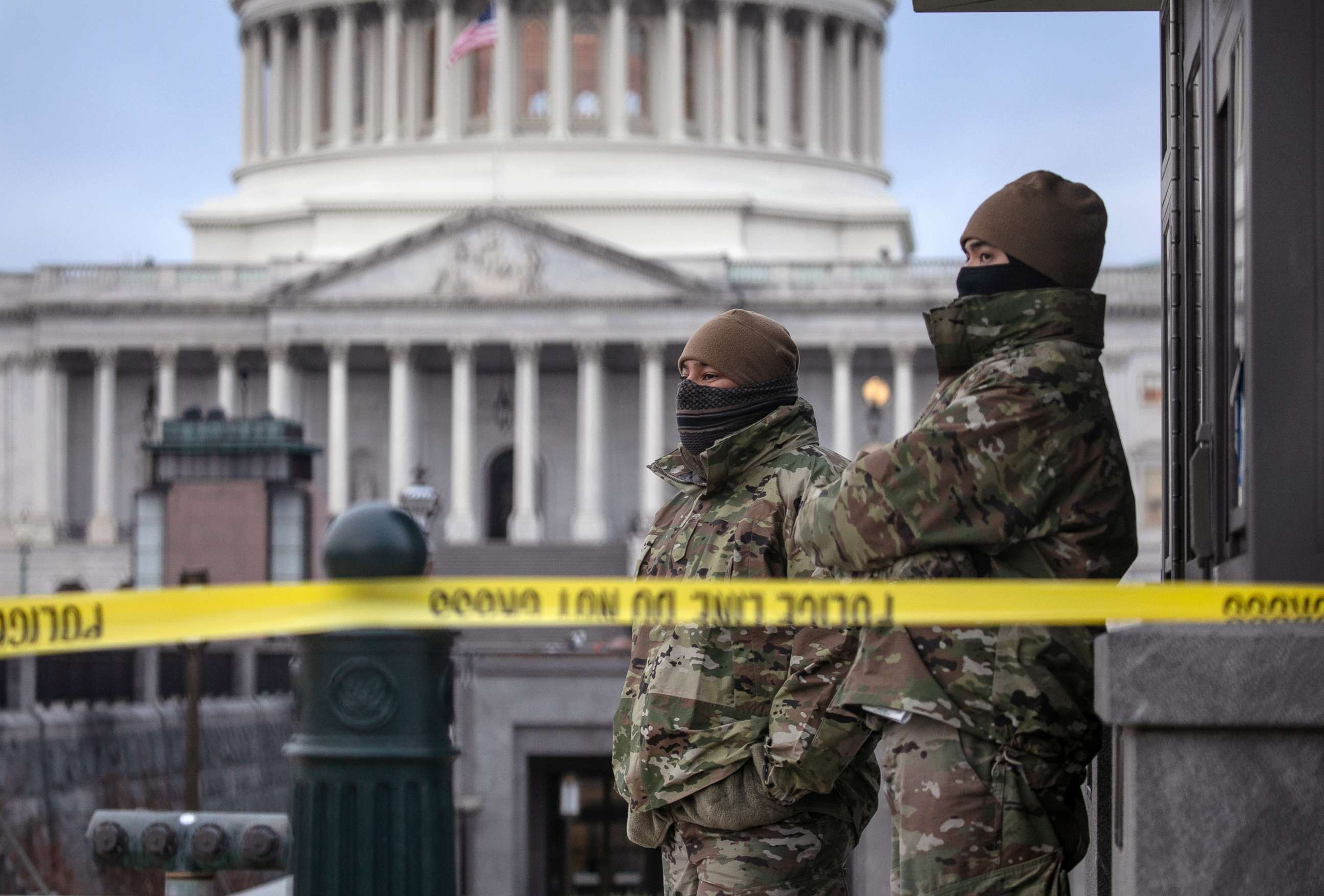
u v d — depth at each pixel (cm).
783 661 849
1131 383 11156
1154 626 682
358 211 13412
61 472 12288
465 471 11656
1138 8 1141
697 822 857
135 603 686
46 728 4916
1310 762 668
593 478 11638
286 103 14675
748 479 898
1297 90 742
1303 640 662
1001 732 715
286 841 1145
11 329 12281
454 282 11644
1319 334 737
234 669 6391
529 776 5256
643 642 894
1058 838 741
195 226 14112
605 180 13538
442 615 704
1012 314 758
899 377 11800
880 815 2325
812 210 13788
